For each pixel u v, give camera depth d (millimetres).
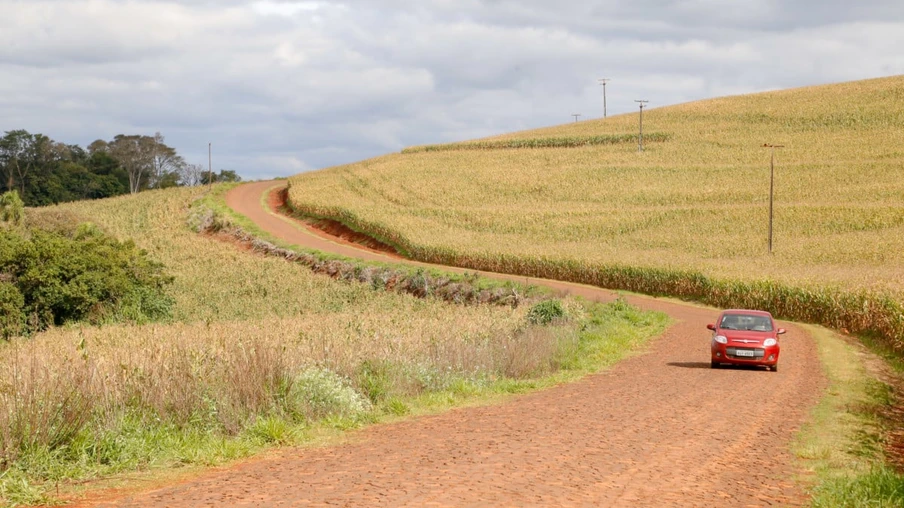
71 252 35969
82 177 144500
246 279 56469
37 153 139000
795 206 78062
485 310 32156
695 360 23812
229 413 11633
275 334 20062
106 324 33562
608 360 22828
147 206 97250
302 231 83625
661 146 118375
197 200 97375
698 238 69812
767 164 101188
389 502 7547
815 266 53812
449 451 10320
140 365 12797
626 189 95125
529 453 10188
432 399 14898
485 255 65375
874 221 70688
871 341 32062
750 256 61312
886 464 10148
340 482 8484
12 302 32875
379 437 11555
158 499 7812
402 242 74562
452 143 141125
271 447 10867
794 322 41438
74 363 11891
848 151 102375
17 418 9352
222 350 14008
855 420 13703
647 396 16031
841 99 130875
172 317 38750
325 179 113438
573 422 12758
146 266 40781
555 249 66812
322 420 12500
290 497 7773
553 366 20328
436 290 52375
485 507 7410
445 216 85750
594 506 7598
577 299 42500
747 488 8672
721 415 13797
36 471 8852
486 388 16641
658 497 8078
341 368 14867
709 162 106562
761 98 144625
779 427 12758
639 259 58219
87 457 9445
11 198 55812
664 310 44875
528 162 115750
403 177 109750
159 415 11133
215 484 8508
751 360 21469
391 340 17875
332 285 53844
